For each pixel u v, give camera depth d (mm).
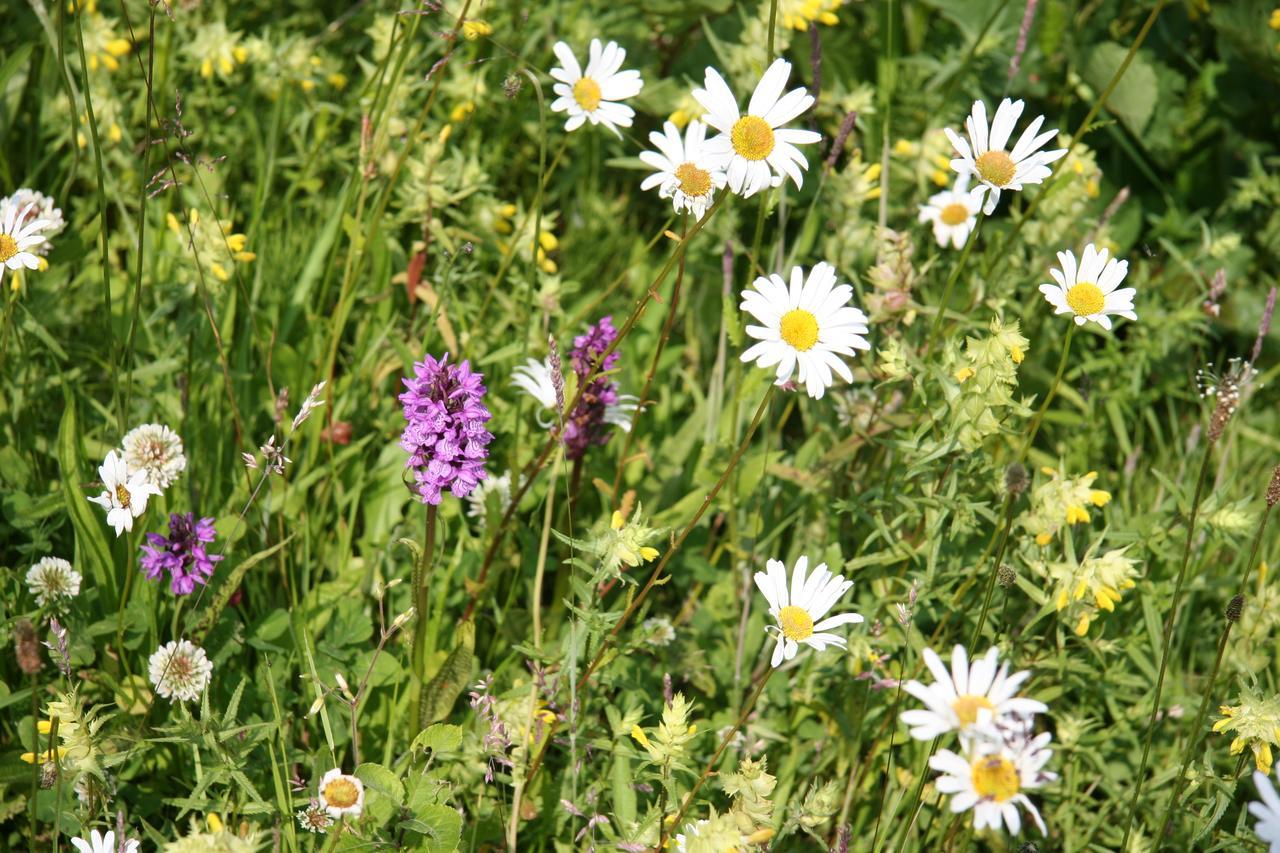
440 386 1413
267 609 1546
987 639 1542
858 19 1836
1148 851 1512
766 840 1417
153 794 1491
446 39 1564
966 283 1682
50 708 1403
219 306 1613
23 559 1561
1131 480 1697
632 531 1427
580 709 1494
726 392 1663
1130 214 1847
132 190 1697
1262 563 1568
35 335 1598
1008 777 1331
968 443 1475
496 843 1508
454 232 1651
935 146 1702
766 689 1547
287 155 1763
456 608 1569
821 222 1734
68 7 1693
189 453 1575
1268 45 1812
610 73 1520
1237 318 1783
